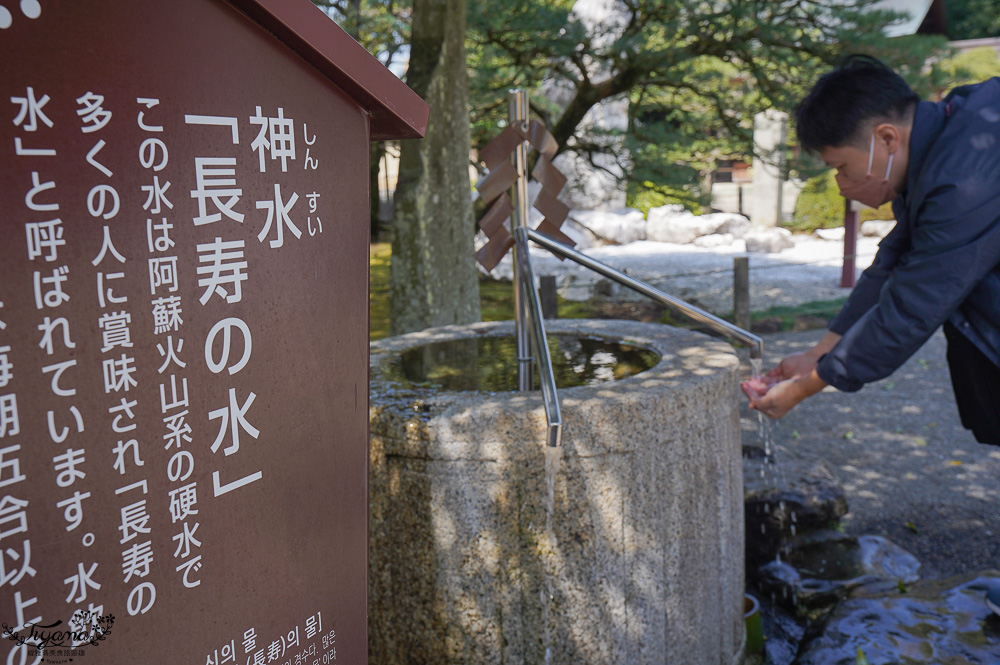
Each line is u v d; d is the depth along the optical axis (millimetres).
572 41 6602
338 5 7832
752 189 15945
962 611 2309
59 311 872
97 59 882
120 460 943
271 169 1094
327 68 1147
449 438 1898
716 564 2256
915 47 5750
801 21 6430
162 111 951
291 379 1158
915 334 1932
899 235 2283
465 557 1954
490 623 1982
